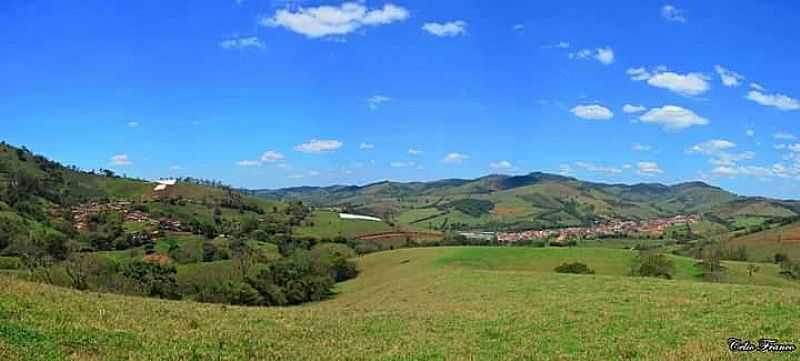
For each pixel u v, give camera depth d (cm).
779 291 4262
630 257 11338
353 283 11369
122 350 1952
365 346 2503
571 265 10275
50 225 15950
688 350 2323
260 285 9919
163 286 10375
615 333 2786
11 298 2431
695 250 15625
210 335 2383
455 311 3856
